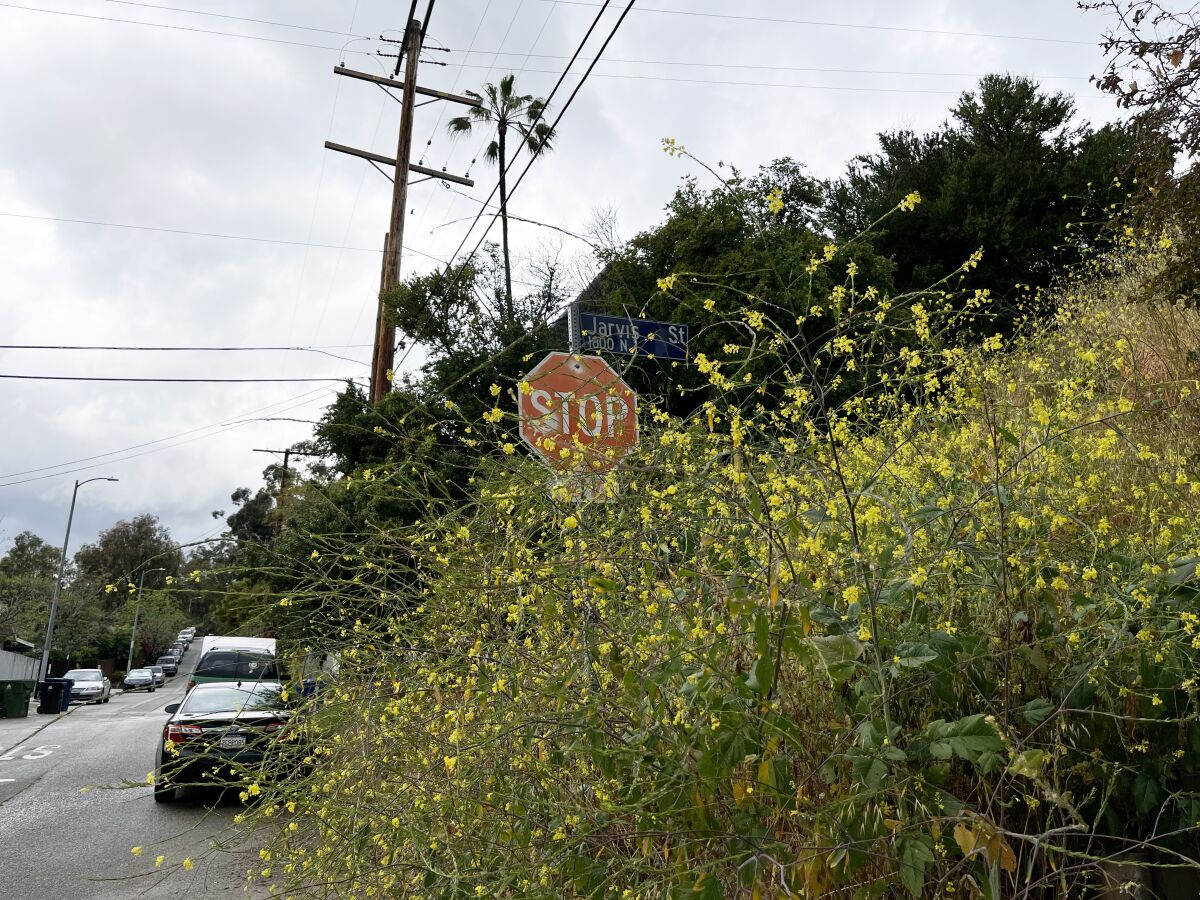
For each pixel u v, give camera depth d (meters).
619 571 3.24
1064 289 9.10
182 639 60.66
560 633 3.38
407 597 3.84
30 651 52.69
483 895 3.06
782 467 3.06
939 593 2.94
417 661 3.63
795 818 2.60
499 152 24.42
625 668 2.90
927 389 4.01
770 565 2.67
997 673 2.70
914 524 2.74
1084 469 3.55
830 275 11.79
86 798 9.65
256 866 4.14
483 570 3.38
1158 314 6.28
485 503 3.73
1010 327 8.61
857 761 2.30
